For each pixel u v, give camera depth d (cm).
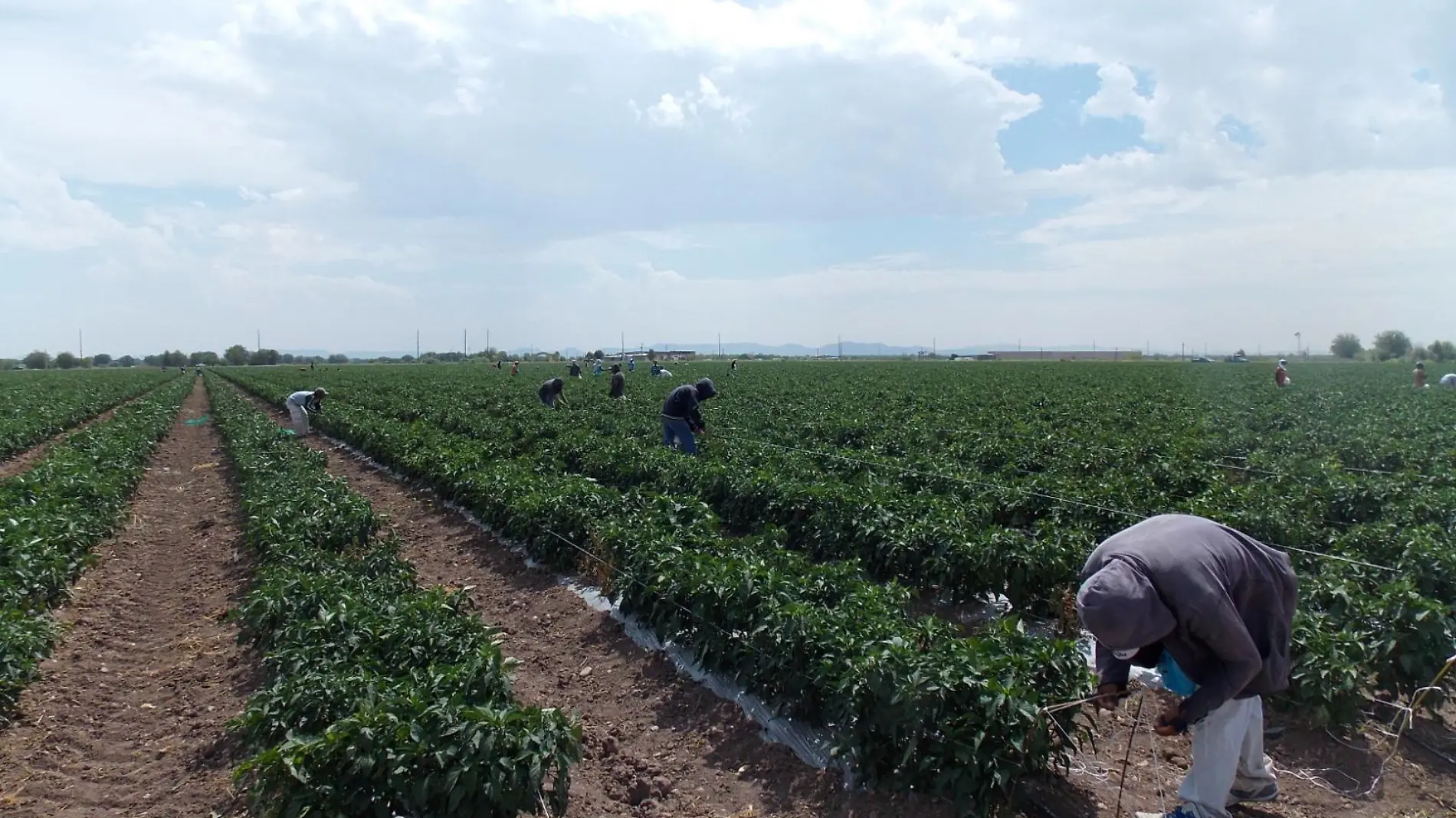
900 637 714
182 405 5425
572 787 737
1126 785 693
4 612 973
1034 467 1905
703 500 1575
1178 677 577
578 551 1313
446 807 587
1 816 717
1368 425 2466
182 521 1919
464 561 1499
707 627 911
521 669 1020
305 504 1503
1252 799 639
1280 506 1309
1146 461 1917
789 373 7269
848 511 1255
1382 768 712
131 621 1217
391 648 830
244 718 716
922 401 3662
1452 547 1044
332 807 584
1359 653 751
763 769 748
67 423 3888
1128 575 496
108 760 821
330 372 9181
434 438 2464
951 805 645
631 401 3747
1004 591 1042
